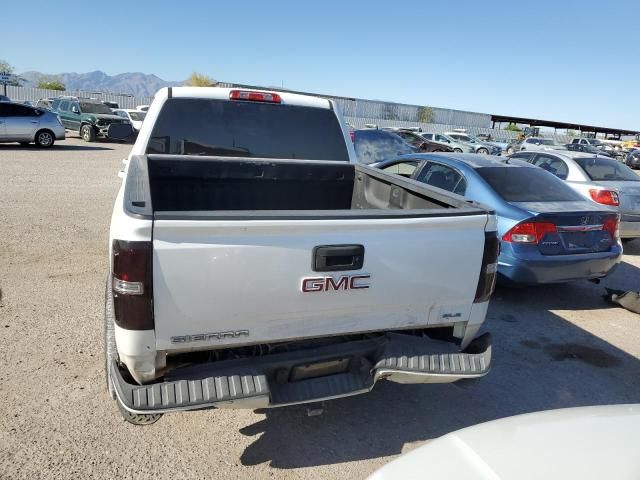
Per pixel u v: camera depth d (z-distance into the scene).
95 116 22.03
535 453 1.68
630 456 1.64
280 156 4.25
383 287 2.49
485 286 2.73
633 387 3.80
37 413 2.97
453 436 1.89
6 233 6.62
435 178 6.14
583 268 5.07
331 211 2.42
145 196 2.42
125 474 2.55
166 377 2.32
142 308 2.13
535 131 59.84
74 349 3.71
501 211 5.10
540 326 4.88
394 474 1.73
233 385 2.31
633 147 42.91
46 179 11.19
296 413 3.20
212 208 3.83
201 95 3.98
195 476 2.58
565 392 3.67
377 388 3.57
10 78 39.91
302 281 2.33
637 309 5.30
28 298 4.57
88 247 6.20
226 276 2.20
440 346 2.76
